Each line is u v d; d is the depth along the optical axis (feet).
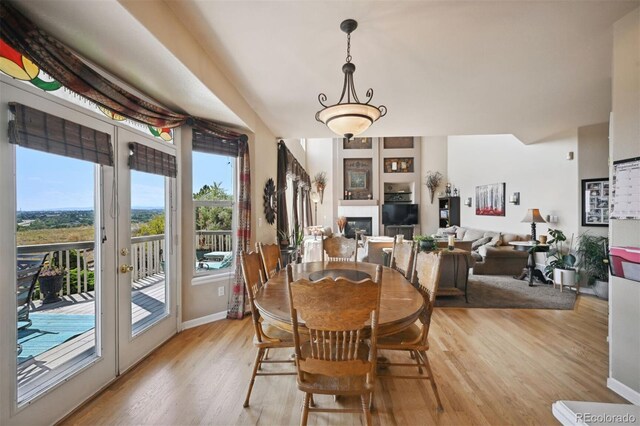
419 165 33.50
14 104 4.73
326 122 7.07
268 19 6.00
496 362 7.77
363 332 4.77
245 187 11.09
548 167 17.12
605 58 7.48
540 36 6.55
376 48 7.03
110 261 6.82
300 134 14.67
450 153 31.09
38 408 5.11
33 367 5.39
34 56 4.78
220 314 10.87
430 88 9.28
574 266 14.92
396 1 5.46
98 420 5.55
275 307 5.44
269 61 7.69
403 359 7.82
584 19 5.98
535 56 7.39
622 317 6.33
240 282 10.96
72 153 5.79
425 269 6.75
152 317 8.71
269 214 13.78
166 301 9.20
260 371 7.28
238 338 9.20
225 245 11.23
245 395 6.34
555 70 8.12
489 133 14.83
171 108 8.98
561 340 9.11
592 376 7.10
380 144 33.99
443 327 10.16
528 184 18.74
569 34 6.47
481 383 6.81
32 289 5.32
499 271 18.21
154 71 6.63
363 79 8.66
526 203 18.92
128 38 5.41
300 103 10.62
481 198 24.23
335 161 34.35
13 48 4.62
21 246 5.05
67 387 5.65
